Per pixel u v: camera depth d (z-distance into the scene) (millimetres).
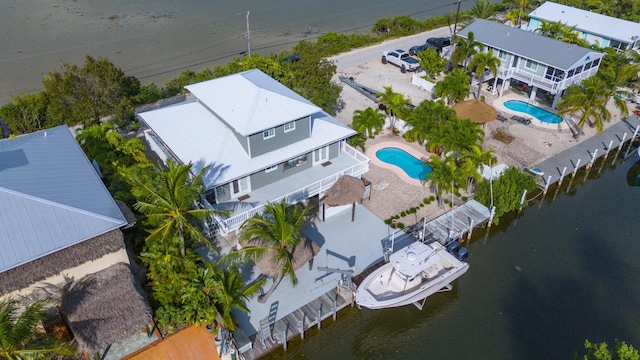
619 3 69438
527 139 40719
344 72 53375
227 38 68562
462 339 24641
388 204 32406
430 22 68688
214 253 27734
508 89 50094
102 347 19891
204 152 28484
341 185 29016
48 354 18750
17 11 78125
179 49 64125
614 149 39969
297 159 30562
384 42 63312
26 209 20844
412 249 25797
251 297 24234
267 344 22734
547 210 34219
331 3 89688
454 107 39750
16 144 25641
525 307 26359
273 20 77625
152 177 26344
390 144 39469
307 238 26031
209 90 31062
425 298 26688
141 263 25609
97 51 62438
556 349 24016
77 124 39312
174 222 23859
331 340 24453
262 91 29703
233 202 28250
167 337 22672
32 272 19969
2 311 17828
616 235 31703
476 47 48531
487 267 29047
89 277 21672
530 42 47125
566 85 44344
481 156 32094
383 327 25438
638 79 48969
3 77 53844
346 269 27016
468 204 31859
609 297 26984
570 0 69812
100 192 23406
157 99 47156
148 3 85938
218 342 22109
